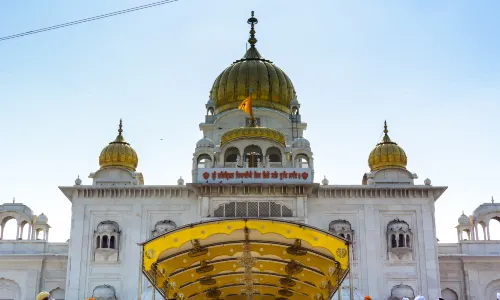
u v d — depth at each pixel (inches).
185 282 828.0
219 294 903.7
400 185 1563.7
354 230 1518.2
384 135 1695.4
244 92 1806.1
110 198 1534.2
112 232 1491.1
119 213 1524.4
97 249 1481.3
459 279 1622.8
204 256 756.0
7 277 1617.9
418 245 1514.5
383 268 1493.6
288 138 1755.7
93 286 1473.9
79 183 1547.7
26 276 1619.1
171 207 1523.1
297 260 761.0
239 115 1768.0
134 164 1649.9
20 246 1651.1
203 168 1498.5
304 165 1633.9
